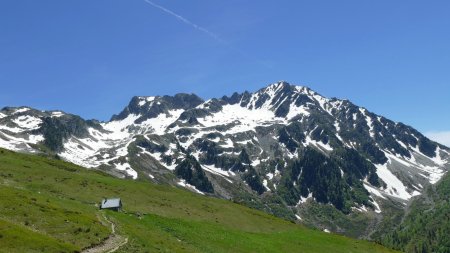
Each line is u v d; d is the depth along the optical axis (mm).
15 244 51938
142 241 71125
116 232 72500
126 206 110125
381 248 120312
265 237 106562
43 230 62969
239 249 88125
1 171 120750
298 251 98000
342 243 115812
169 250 70562
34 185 112438
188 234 90250
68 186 120938
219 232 100125
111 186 133250
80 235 64625
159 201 126688
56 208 78000
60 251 54438
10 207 69500
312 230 132000
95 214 87625
